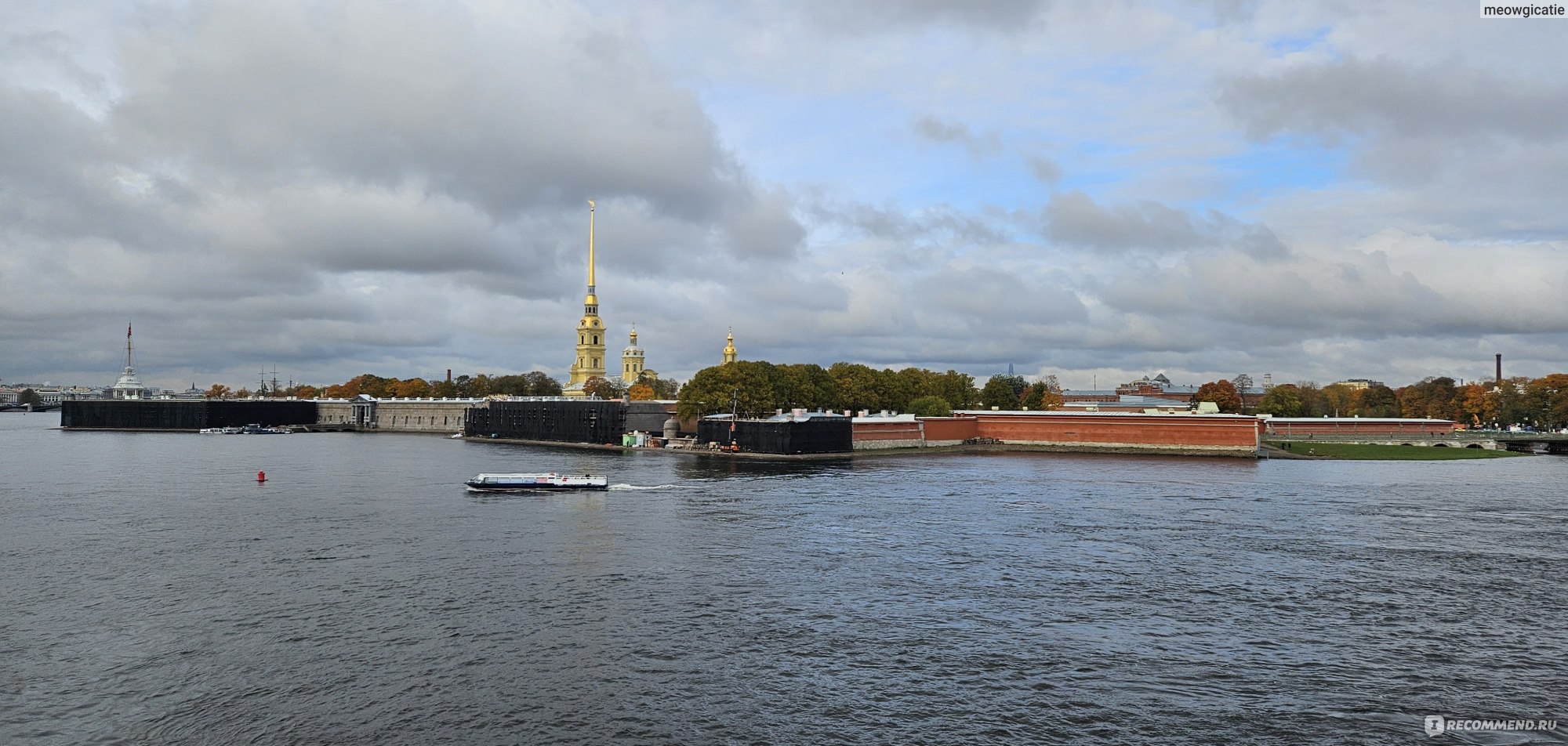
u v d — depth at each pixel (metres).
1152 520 105.31
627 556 83.69
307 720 46.97
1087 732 46.62
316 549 86.69
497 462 186.62
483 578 75.25
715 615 65.00
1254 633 62.19
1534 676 54.78
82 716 47.41
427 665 54.72
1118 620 64.88
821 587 73.00
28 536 92.88
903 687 52.12
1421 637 61.69
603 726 46.62
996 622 64.06
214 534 93.88
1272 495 130.50
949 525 101.25
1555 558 85.44
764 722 47.34
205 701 49.25
